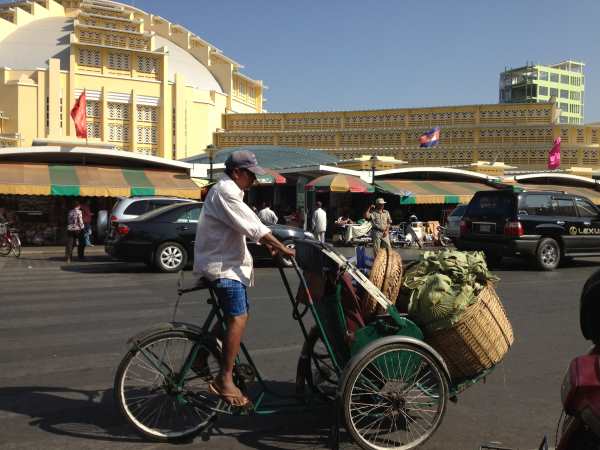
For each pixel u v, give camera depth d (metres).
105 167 23.14
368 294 3.98
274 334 6.96
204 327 4.04
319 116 46.00
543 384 5.27
